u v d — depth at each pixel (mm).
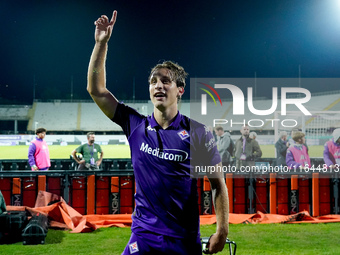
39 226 5230
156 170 1826
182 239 1797
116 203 6750
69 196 6656
